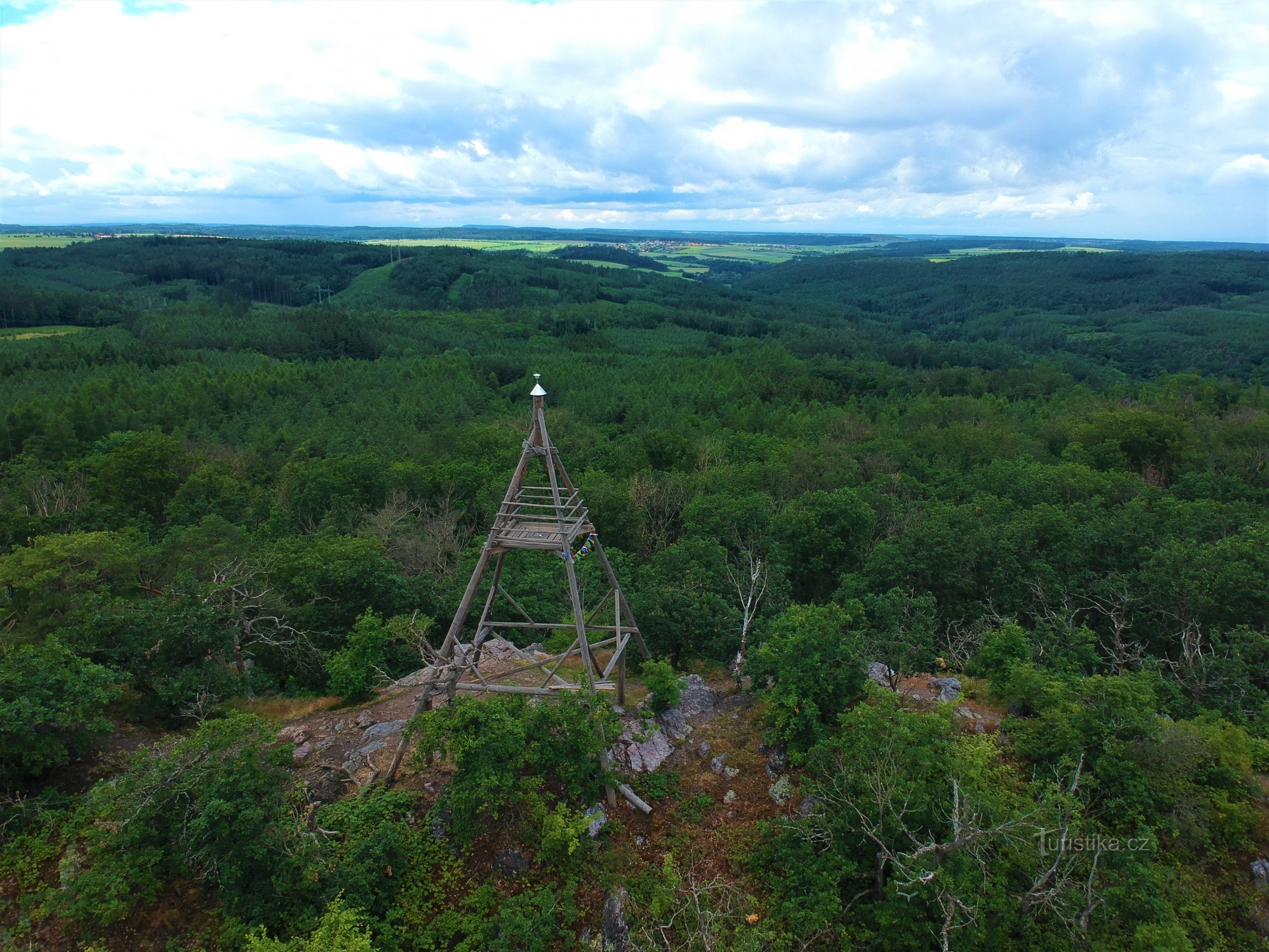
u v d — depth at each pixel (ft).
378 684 78.38
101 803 49.73
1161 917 46.88
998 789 55.21
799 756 59.77
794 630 69.36
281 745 58.90
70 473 150.10
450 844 54.85
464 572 105.60
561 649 92.32
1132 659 80.59
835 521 115.55
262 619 83.76
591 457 189.16
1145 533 103.81
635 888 52.39
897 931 46.24
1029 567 100.58
